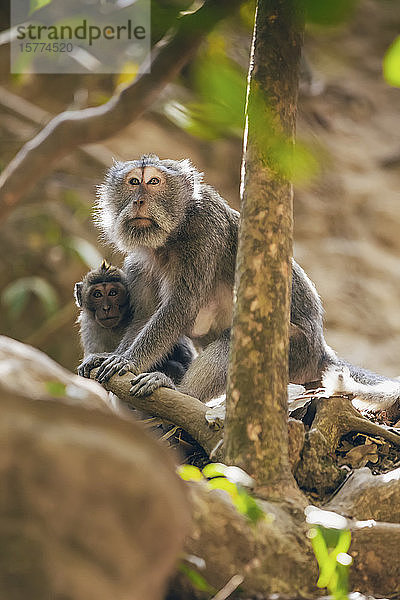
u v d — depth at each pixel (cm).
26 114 2034
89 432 309
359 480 640
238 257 605
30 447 300
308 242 2319
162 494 311
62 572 294
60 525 300
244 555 530
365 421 742
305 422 759
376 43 2695
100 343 1060
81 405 313
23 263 2033
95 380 844
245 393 584
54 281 2038
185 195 991
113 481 305
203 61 433
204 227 988
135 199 979
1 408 303
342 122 2534
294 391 770
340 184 2402
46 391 500
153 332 947
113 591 301
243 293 595
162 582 340
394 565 554
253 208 597
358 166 2452
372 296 2250
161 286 1016
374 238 2362
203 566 521
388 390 901
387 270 2319
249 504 528
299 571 539
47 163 862
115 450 307
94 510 304
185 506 325
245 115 488
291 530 551
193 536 521
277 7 591
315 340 1009
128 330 1020
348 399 770
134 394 789
